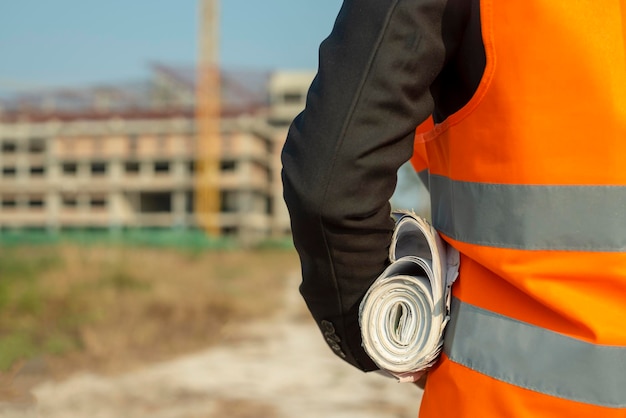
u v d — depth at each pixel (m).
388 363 1.15
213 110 74.06
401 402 5.36
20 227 95.62
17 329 7.53
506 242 1.05
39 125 97.00
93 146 95.44
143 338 7.84
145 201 96.06
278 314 11.34
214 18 72.94
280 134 98.69
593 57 0.99
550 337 1.03
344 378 6.29
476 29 1.05
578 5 1.01
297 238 1.12
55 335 7.45
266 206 98.81
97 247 16.86
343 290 1.16
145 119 96.50
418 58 1.03
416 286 1.15
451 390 1.10
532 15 1.01
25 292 9.25
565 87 1.00
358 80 1.03
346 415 5.00
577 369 1.01
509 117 1.03
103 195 95.31
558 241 1.02
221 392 5.72
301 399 5.50
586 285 1.02
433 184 1.22
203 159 74.12
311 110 1.06
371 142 1.02
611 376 0.99
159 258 20.75
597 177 1.00
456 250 1.16
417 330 1.14
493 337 1.07
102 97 104.88
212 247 41.47
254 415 5.02
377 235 1.11
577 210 1.01
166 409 5.12
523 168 1.03
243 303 11.77
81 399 5.18
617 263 1.00
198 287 13.58
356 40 1.04
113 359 6.62
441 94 1.14
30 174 96.88
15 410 4.68
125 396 5.41
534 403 1.02
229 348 7.93
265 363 7.05
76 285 11.45
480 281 1.10
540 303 1.04
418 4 1.03
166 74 105.19
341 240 1.08
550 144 1.01
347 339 1.21
